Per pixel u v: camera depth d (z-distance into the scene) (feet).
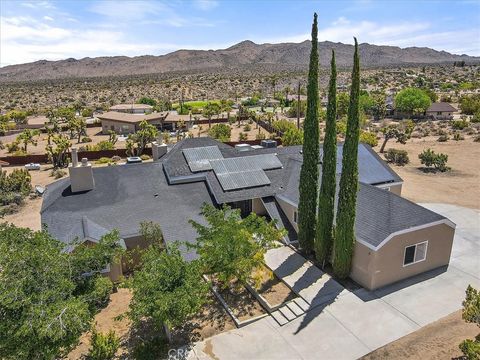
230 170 89.76
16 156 170.19
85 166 81.30
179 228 73.51
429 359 46.37
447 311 55.42
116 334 53.42
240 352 48.67
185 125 264.31
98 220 73.15
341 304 57.72
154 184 87.40
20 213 106.32
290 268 68.18
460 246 75.51
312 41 62.64
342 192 59.93
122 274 68.13
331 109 61.67
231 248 54.70
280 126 220.02
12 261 38.91
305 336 51.29
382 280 61.26
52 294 39.01
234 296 61.16
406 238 61.05
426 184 119.55
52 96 506.89
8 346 37.24
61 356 47.01
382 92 432.25
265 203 83.71
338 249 62.95
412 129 216.13
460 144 182.19
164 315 43.04
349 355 47.62
